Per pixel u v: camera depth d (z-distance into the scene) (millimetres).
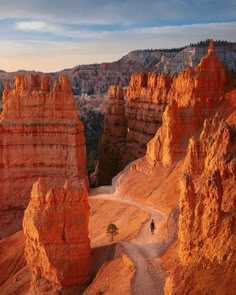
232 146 47906
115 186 95750
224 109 89375
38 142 100062
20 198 99062
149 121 118625
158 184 83438
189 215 37906
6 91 106750
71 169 98625
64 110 100375
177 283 35188
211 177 37094
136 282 44281
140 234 60938
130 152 125000
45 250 53625
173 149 86625
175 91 106625
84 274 54062
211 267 34281
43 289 54281
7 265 75625
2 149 99312
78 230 54125
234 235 34531
